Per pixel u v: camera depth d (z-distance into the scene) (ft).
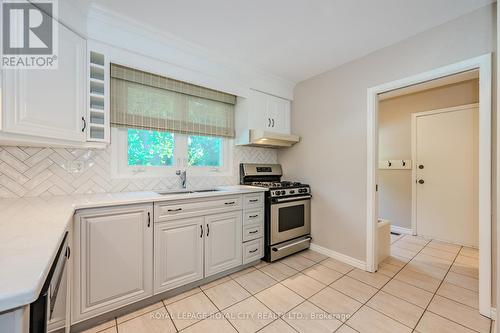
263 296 6.13
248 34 6.57
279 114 10.11
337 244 8.60
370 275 7.32
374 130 7.63
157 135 7.77
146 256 5.56
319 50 7.50
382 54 7.37
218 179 9.12
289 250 8.76
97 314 4.87
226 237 7.21
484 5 5.42
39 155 5.59
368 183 7.69
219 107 9.11
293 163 10.46
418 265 8.07
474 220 9.75
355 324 5.04
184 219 6.24
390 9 5.53
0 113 3.72
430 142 10.96
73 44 5.13
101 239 4.91
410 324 5.02
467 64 5.67
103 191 6.54
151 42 6.54
